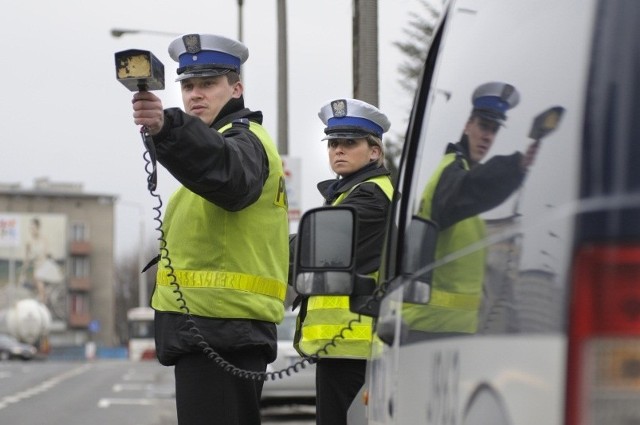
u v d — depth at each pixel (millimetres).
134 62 9562
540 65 5633
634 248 4363
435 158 7629
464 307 5961
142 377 83875
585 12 5016
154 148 9961
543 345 4711
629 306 4348
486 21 7004
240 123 11672
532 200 5223
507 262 5344
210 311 11531
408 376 7418
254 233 11656
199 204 11602
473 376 5602
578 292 4457
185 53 12008
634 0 4672
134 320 158125
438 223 6996
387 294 8906
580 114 4723
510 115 5980
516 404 4949
